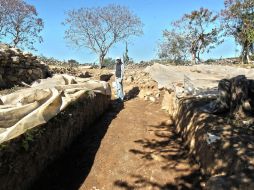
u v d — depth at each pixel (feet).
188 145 23.52
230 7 84.12
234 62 90.53
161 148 24.13
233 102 22.02
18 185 16.11
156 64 50.52
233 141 17.71
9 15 76.23
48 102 20.12
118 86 38.70
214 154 18.06
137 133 27.25
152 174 20.61
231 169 15.78
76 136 25.48
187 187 19.13
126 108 35.58
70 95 25.57
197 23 96.84
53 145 20.74
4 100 20.76
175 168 21.03
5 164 14.92
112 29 87.10
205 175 19.01
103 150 24.00
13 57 31.91
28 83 34.06
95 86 32.40
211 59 99.35
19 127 16.75
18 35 77.56
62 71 47.70
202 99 27.30
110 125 29.32
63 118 22.44
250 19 74.95
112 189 19.48
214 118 21.86
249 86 21.27
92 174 20.86
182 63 93.71
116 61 38.60
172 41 98.84
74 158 22.76
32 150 17.43
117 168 21.56
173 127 28.96
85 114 27.66
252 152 16.19
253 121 20.40
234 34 88.74
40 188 18.31
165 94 36.45
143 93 40.78
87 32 86.22
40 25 79.41
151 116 32.17
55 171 20.44
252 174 14.05
